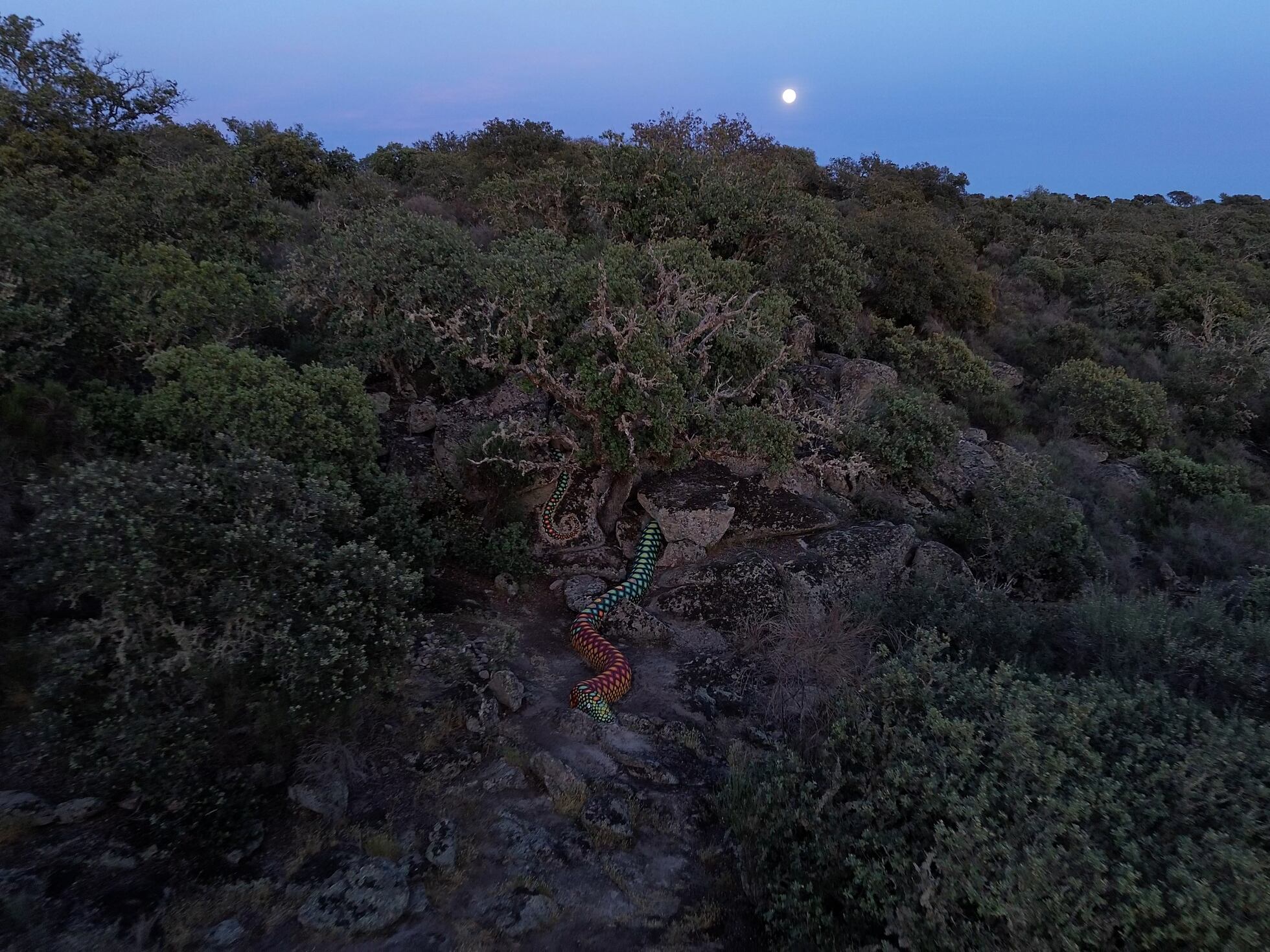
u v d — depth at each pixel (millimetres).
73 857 5273
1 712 6129
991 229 38844
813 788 6250
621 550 11047
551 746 7480
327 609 6219
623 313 10000
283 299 12742
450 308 12789
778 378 12836
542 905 5688
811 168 40375
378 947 5207
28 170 16141
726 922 5852
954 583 9984
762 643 9281
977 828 5141
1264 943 4457
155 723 5543
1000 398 19312
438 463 11141
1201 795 5434
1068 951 4598
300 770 6301
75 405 8586
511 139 32281
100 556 5738
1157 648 8047
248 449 7223
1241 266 39094
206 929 5117
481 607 9656
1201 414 22250
